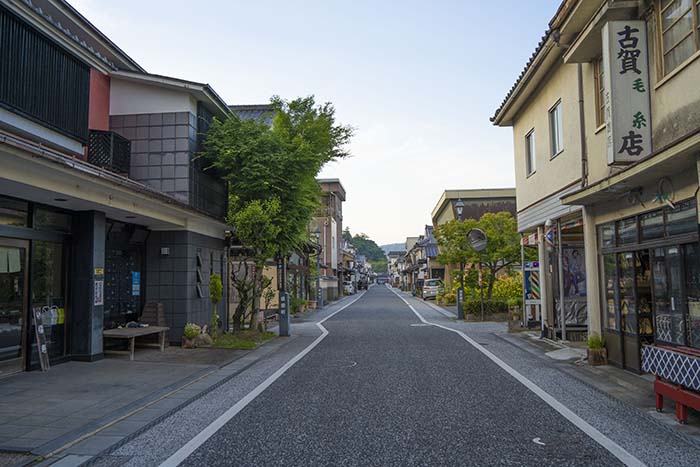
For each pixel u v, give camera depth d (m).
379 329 17.72
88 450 5.11
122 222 11.93
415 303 37.47
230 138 13.64
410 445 5.19
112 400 7.07
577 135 11.07
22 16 8.43
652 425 5.88
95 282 10.26
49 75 8.98
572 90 11.38
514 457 4.82
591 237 10.43
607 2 8.09
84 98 10.02
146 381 8.38
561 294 13.02
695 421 5.89
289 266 26.17
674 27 7.41
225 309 15.92
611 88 7.96
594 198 9.51
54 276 9.89
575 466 4.60
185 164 13.02
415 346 12.92
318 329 18.16
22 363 9.06
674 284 7.61
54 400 7.07
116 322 11.80
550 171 12.98
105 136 11.52
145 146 13.11
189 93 13.14
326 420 6.15
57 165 7.29
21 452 4.99
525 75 13.29
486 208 33.88
